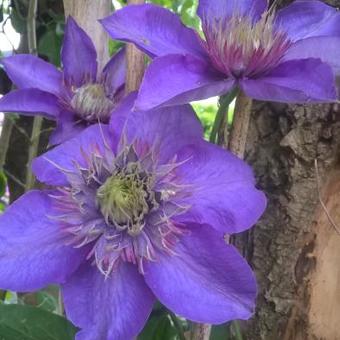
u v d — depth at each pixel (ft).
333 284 0.83
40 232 0.64
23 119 1.48
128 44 0.72
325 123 0.80
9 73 0.84
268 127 0.86
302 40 0.64
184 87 0.60
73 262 0.64
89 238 0.63
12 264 0.63
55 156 0.66
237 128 0.67
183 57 0.61
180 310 0.60
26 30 1.36
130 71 0.72
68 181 0.65
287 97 0.58
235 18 0.65
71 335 0.81
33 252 0.63
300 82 0.60
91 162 0.64
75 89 0.82
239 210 0.63
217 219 0.63
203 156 0.66
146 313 0.62
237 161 0.65
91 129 0.67
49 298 1.13
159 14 0.65
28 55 0.85
